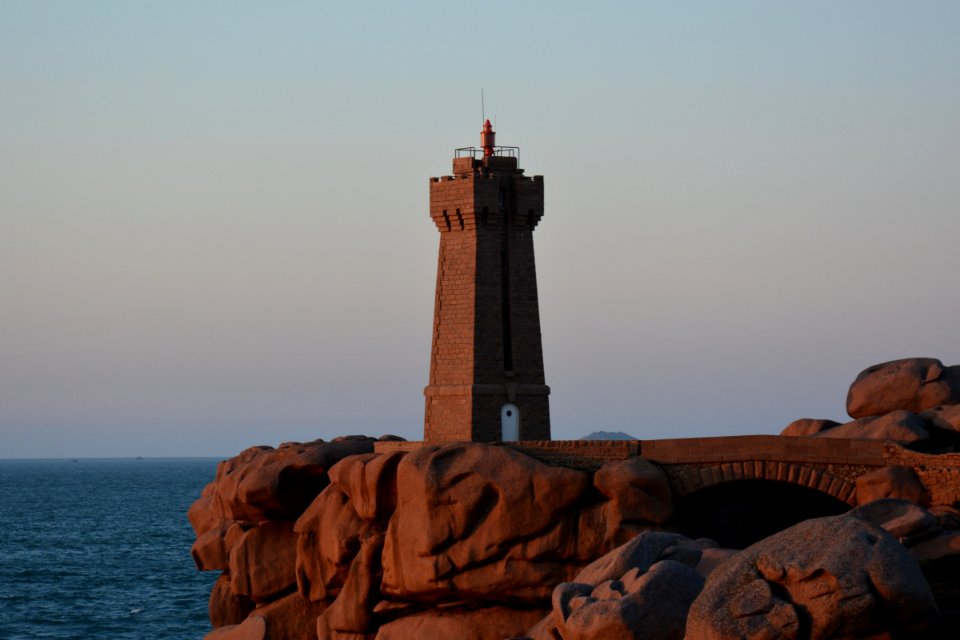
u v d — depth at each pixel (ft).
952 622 562.25
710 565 619.67
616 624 547.08
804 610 503.61
